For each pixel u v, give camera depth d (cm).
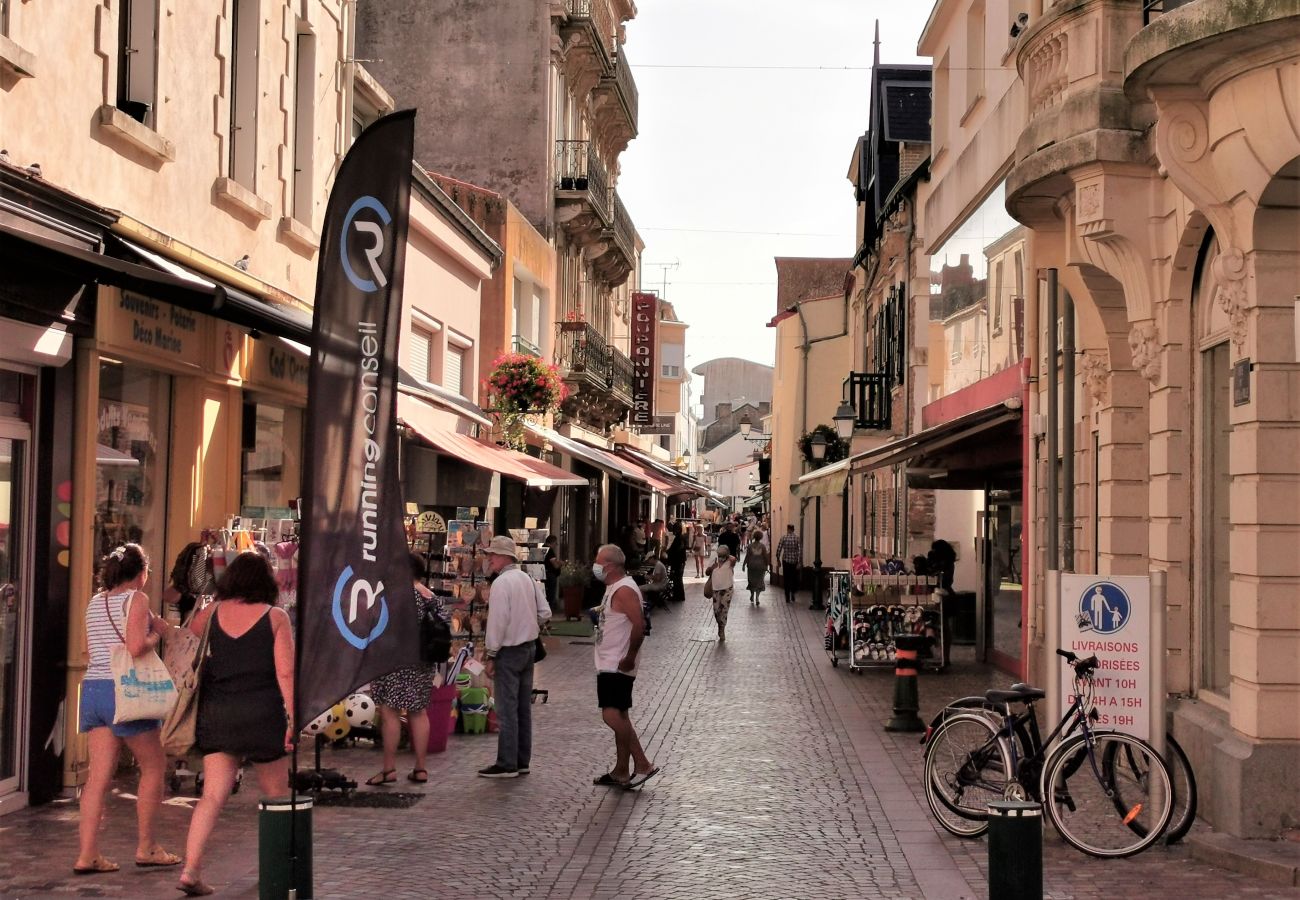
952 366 2328
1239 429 930
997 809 632
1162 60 872
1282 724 888
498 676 1163
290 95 1489
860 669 2023
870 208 3550
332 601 698
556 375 2461
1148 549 1250
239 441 1351
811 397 5125
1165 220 1088
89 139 1023
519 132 3250
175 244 1127
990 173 1981
